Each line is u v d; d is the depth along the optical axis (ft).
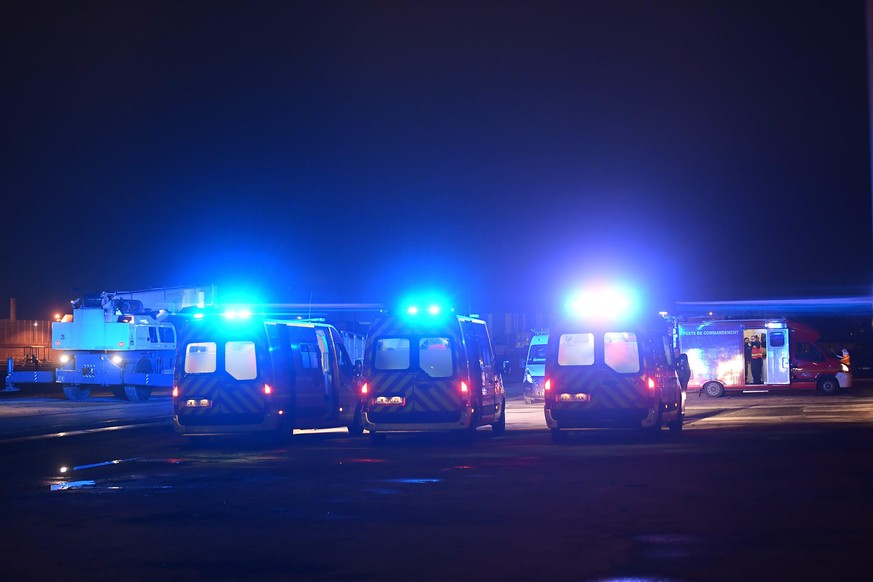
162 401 126.21
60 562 31.07
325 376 80.28
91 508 41.57
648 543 32.63
